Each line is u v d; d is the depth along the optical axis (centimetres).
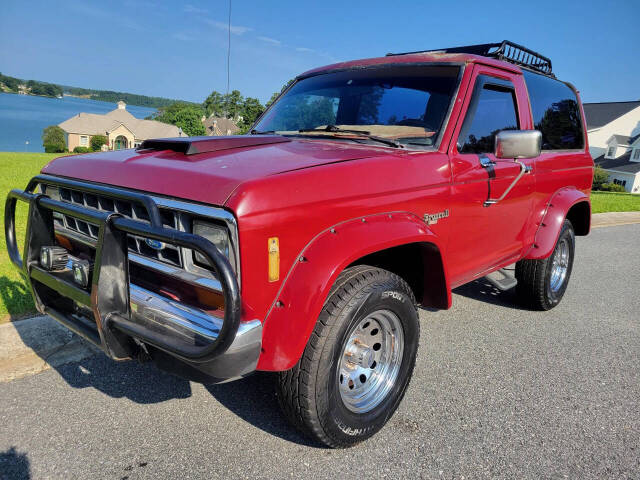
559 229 431
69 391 296
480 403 310
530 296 471
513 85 370
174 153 257
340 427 241
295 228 214
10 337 348
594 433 284
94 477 227
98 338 225
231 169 220
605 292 585
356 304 229
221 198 200
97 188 229
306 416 229
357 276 237
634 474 250
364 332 258
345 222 235
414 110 318
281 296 213
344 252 221
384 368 270
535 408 308
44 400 285
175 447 250
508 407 307
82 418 270
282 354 208
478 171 321
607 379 354
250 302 205
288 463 243
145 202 201
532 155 289
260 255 204
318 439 240
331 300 227
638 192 5925
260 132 359
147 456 243
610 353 401
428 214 283
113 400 289
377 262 297
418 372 349
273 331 210
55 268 244
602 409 311
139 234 197
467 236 326
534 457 258
